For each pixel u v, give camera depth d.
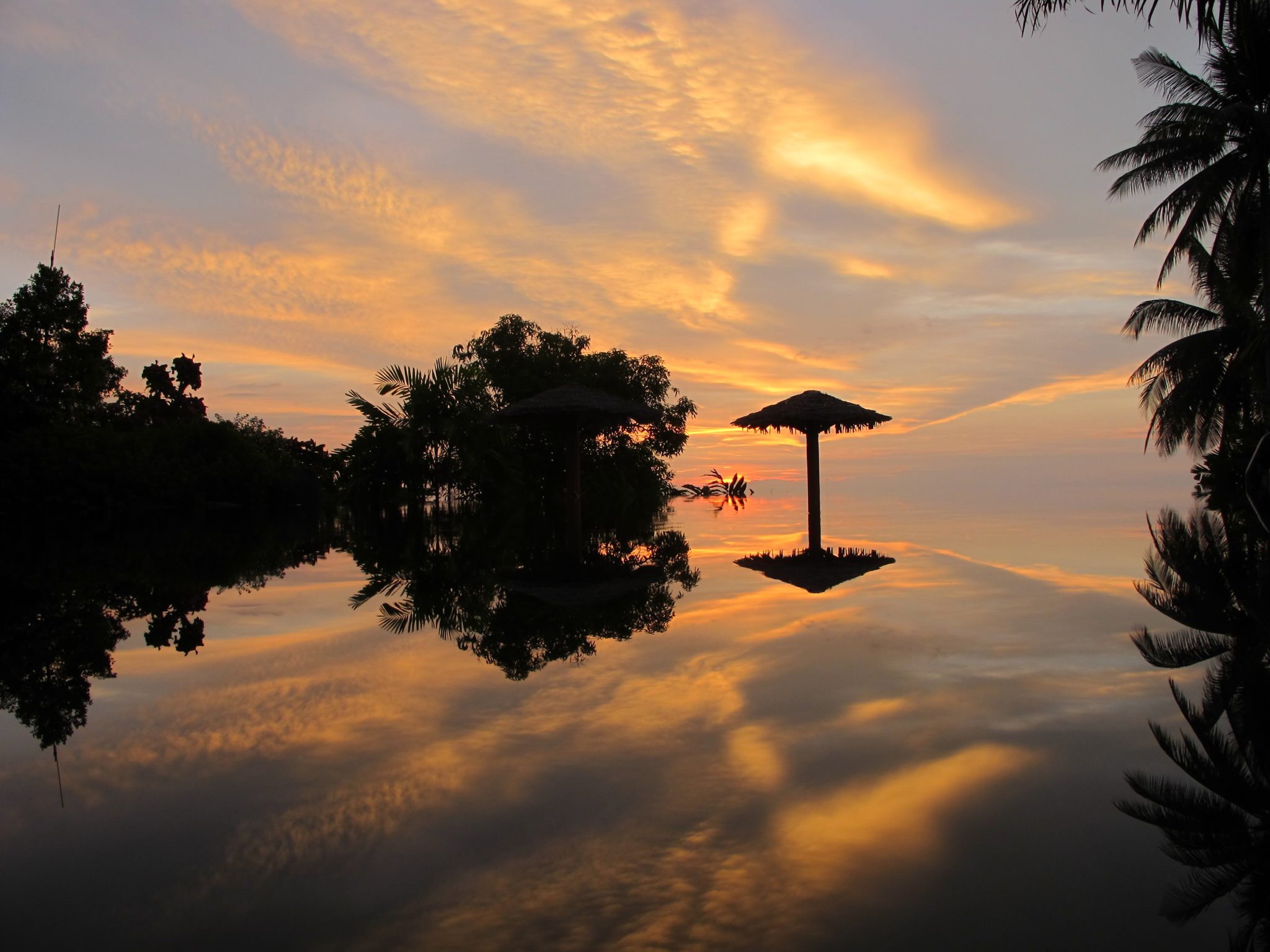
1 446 21.05
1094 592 6.19
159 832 2.21
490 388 24.50
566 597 6.46
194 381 40.94
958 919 1.77
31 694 3.66
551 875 1.95
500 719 3.16
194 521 20.09
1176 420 17.39
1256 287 15.91
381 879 1.95
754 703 3.35
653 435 27.33
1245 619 5.02
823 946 1.67
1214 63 15.01
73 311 23.84
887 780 2.53
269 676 3.94
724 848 2.08
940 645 4.46
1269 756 2.76
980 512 16.84
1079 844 2.12
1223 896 1.87
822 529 13.29
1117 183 16.52
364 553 10.87
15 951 1.66
